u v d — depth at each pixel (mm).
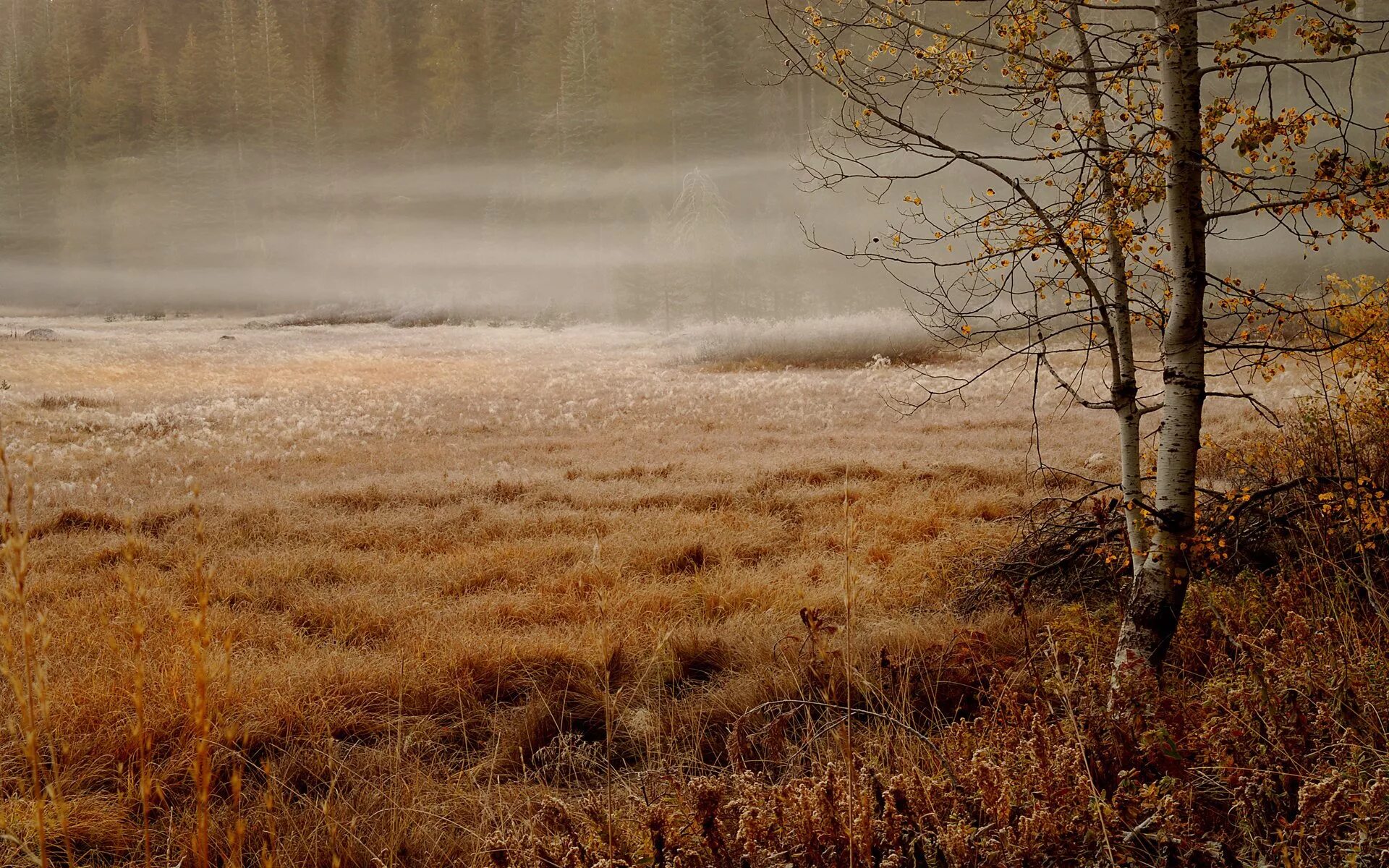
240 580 7020
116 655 4914
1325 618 3422
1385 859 2197
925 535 8039
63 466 13078
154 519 9242
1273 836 2488
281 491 11031
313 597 6594
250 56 125625
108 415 19000
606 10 117062
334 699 4750
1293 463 5289
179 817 3623
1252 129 3672
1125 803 2543
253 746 4285
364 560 7688
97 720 4254
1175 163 3791
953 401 18172
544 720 4652
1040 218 4035
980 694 4059
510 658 5363
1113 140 4461
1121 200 3934
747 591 6527
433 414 19734
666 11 105312
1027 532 6766
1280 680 2939
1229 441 9984
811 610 4062
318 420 18484
